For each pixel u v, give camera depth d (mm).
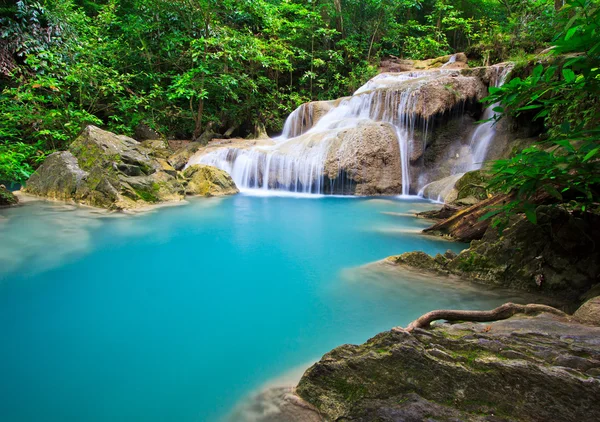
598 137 1831
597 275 3395
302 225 6945
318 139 11461
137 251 5238
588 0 1708
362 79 17672
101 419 2080
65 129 11461
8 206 7293
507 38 14945
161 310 3482
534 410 1580
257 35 17391
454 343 2010
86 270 4484
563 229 3580
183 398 2250
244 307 3535
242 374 2482
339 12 19750
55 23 12617
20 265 4555
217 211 8094
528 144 8781
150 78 14883
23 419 2082
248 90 16125
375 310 3398
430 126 10930
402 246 5523
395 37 20734
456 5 22344
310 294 3811
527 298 3500
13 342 2910
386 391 1870
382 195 10586
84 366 2588
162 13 14719
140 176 8781
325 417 1919
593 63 1827
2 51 11641
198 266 4699
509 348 1892
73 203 7828
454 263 4164
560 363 1716
